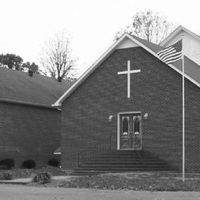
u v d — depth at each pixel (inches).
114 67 1223.5
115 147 1198.9
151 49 1159.6
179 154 1103.0
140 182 794.8
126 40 1206.3
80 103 1270.9
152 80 1160.2
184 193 663.1
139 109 1175.0
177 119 1114.7
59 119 1642.5
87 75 1258.6
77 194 652.7
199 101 1087.6
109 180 829.8
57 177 980.6
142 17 2288.4
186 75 1103.6
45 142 1577.3
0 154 1424.7
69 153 1272.1
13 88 1546.5
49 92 1675.7
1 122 1440.7
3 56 2748.5
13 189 746.8
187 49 1307.8
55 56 2522.1
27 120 1526.8
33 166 1489.9
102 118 1228.5
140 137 1171.9
